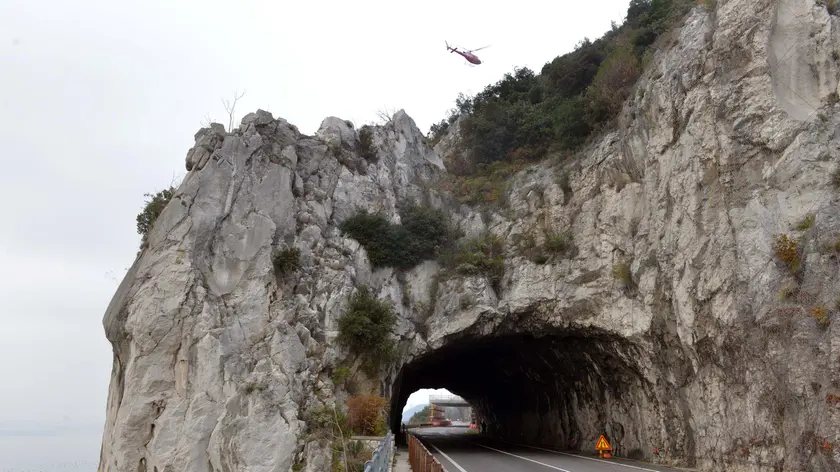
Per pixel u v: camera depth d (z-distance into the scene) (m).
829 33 19.78
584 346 30.22
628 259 27.52
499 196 35.97
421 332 31.45
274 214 30.28
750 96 20.80
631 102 29.36
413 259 33.06
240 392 24.91
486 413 57.50
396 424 48.00
